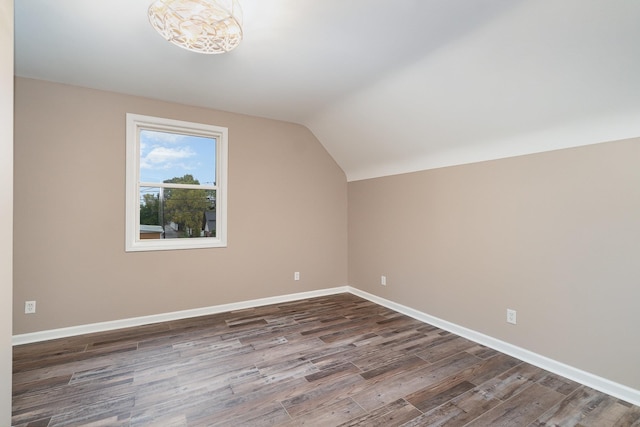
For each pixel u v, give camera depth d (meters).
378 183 3.88
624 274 1.88
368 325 3.10
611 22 1.51
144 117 3.07
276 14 1.78
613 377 1.92
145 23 1.89
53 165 2.71
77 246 2.79
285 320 3.22
